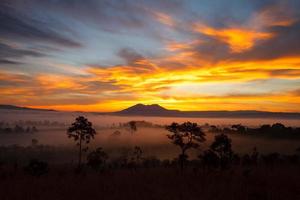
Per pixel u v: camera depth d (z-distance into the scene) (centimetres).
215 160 4981
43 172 5209
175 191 3142
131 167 6875
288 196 3022
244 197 2944
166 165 6688
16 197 2992
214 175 4391
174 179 3997
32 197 2967
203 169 4988
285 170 4994
